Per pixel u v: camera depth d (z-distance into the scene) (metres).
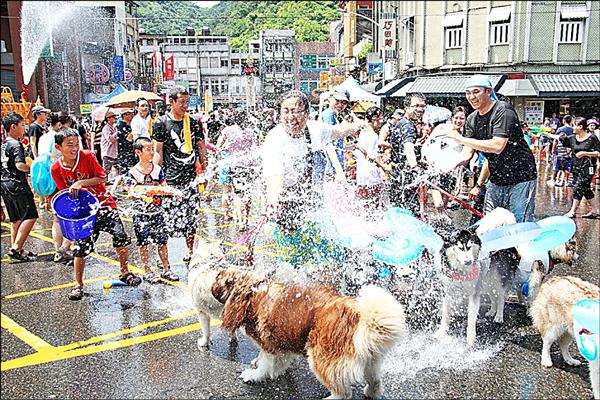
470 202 8.23
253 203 7.88
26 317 4.63
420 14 17.78
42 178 5.81
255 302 3.40
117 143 10.34
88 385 3.48
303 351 3.25
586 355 3.17
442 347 4.04
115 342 4.14
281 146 4.07
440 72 18.61
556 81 19.97
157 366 3.75
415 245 4.30
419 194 6.28
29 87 10.13
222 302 3.58
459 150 5.96
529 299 4.66
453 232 4.37
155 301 5.01
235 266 3.94
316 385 3.48
